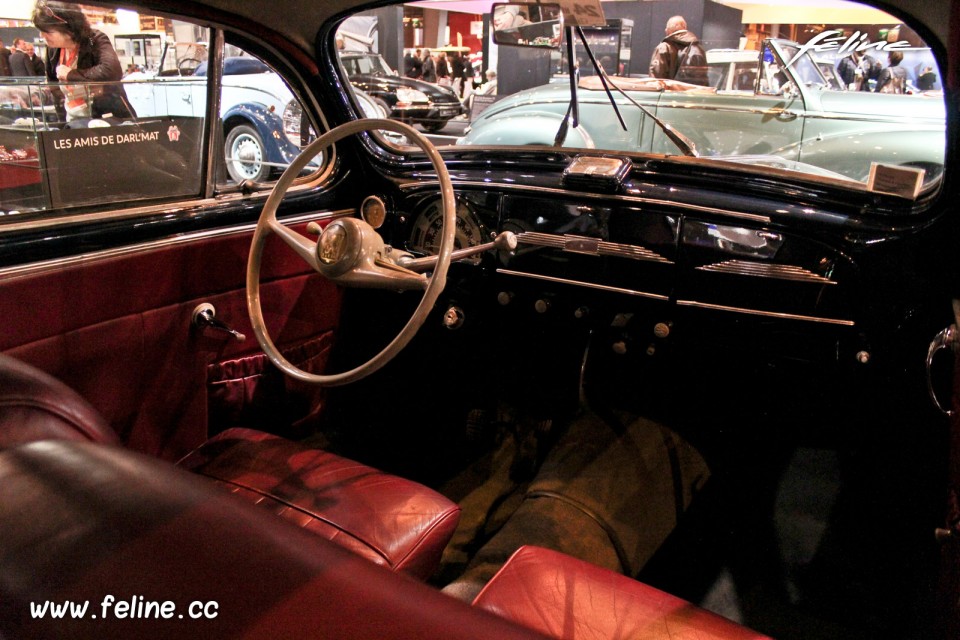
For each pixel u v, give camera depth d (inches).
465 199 85.1
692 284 75.5
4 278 59.1
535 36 82.4
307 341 87.7
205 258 74.3
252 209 79.3
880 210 67.4
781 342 73.0
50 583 21.5
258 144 84.4
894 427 66.5
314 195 86.6
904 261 64.8
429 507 55.8
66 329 64.1
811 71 164.2
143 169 70.6
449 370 93.7
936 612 46.1
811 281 69.4
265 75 83.8
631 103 85.9
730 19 163.8
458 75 323.9
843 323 68.7
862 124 155.2
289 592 22.1
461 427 95.7
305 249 61.1
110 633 20.1
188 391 76.0
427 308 54.1
